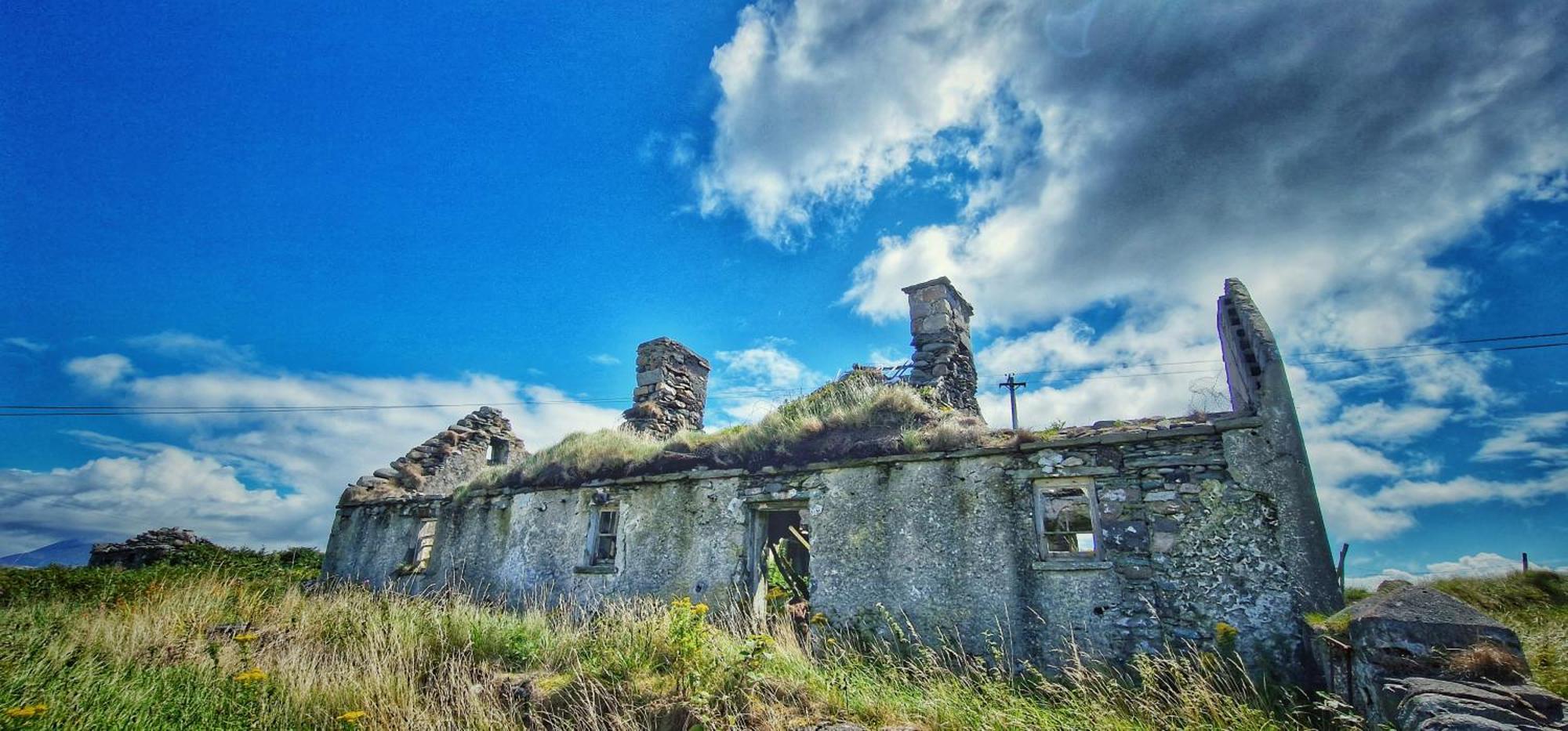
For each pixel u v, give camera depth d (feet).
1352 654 16.15
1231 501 22.97
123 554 57.88
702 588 31.17
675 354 54.54
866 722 17.10
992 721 17.48
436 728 17.83
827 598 28.09
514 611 34.32
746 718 16.78
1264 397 23.76
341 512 48.47
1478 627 13.65
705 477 33.32
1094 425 27.27
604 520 37.29
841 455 30.25
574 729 17.53
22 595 38.42
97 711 16.97
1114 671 22.57
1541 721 11.09
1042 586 24.57
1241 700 19.94
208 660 22.09
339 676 20.65
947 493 27.37
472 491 41.83
